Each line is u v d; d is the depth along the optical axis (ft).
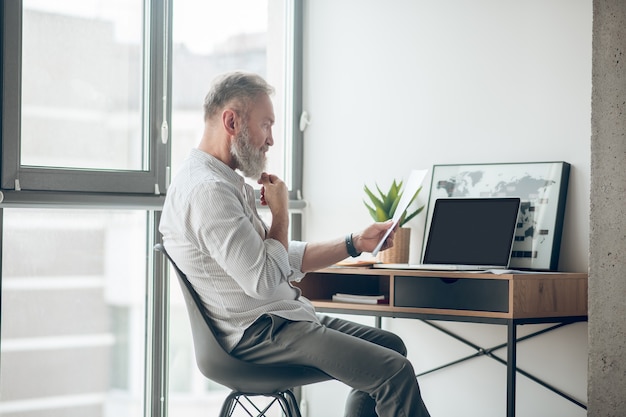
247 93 8.58
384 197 11.47
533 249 10.55
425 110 11.98
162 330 11.41
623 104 8.54
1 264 10.04
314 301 10.72
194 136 11.82
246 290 7.89
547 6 10.87
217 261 7.90
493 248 10.34
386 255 11.38
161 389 11.41
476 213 10.64
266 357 8.09
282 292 8.53
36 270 10.40
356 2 12.75
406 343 12.22
